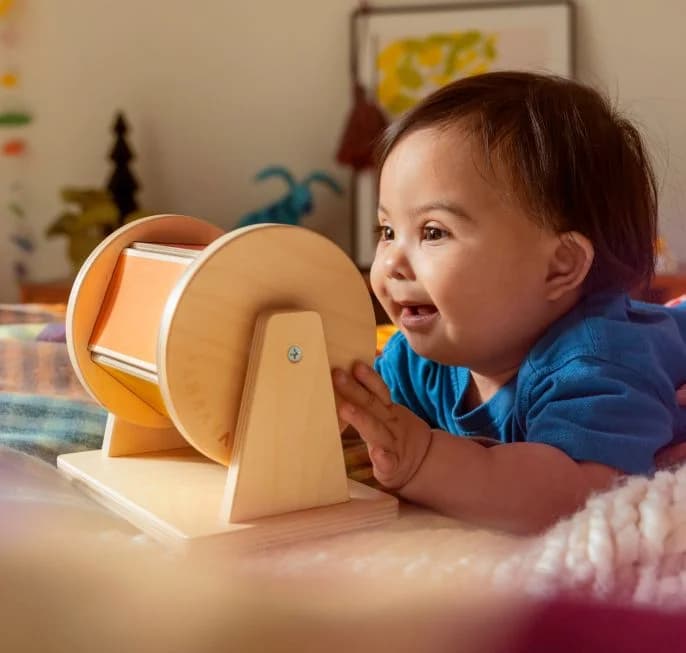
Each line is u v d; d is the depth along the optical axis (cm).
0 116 288
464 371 91
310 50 295
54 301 258
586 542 52
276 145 300
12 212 291
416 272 78
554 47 278
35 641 40
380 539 60
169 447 78
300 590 45
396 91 287
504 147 76
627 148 84
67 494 68
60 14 290
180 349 59
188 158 302
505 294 77
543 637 44
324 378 63
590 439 70
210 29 298
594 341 76
